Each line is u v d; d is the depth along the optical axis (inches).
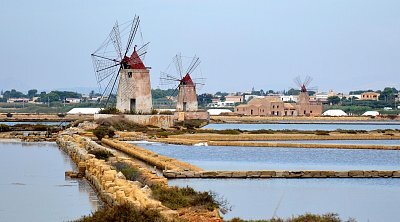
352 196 1829.5
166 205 1413.6
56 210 1573.6
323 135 4847.4
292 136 4667.8
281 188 1987.0
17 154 3225.9
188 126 5954.7
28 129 5536.4
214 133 4879.4
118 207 1221.7
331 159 3075.8
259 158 3100.4
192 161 2935.5
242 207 1611.7
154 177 1814.7
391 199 1782.7
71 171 2340.1
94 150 2662.4
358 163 2876.5
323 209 1611.7
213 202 1491.1
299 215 1374.3
